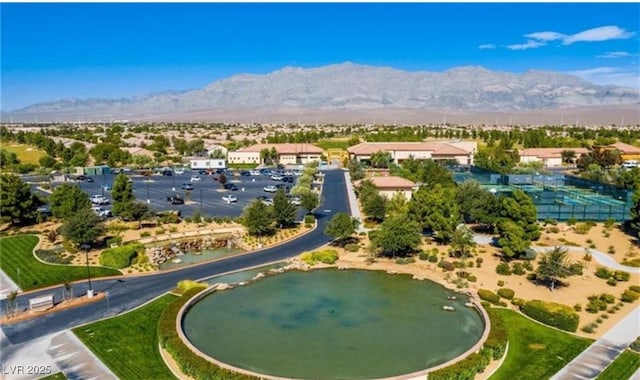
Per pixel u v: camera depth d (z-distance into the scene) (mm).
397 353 46938
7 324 53094
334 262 72188
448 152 179625
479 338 49781
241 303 58625
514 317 53844
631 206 92688
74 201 90000
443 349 47656
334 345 48438
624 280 63781
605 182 119312
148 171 165375
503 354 45875
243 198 121188
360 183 124125
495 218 82750
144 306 57938
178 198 115250
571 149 187000
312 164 171375
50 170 163250
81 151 194250
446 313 55656
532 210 73438
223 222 95375
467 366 41688
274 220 87688
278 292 62094
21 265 71500
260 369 44031
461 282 62594
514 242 68312
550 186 118000
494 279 64438
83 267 70625
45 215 97312
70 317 54906
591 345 47875
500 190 107562
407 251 76062
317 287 63719
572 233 85562
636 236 82750
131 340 49594
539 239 81875
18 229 90812
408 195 111875
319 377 42781
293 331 51469
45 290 63000
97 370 44000
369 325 52781
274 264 73250
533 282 63406
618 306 56281
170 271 70625
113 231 87125
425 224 79812
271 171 168875
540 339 49094
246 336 50312
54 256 74438
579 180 117625
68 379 42531
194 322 53438
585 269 68062
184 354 43781
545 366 44250
